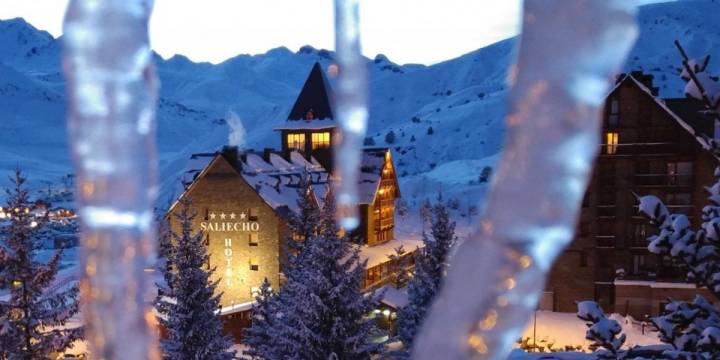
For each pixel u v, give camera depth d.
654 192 36.44
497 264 1.05
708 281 5.49
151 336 1.12
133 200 1.08
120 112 1.07
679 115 38.56
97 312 1.08
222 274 39.28
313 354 19.42
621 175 36.84
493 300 1.04
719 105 5.08
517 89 1.05
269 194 39.38
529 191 1.04
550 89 1.03
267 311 24.72
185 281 20.64
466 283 1.06
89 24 1.05
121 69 1.07
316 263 19.89
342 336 19.48
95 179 1.07
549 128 1.03
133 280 1.09
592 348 6.05
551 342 33.53
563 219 1.04
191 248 20.89
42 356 19.39
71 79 1.06
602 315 6.00
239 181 38.84
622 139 36.69
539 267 1.04
